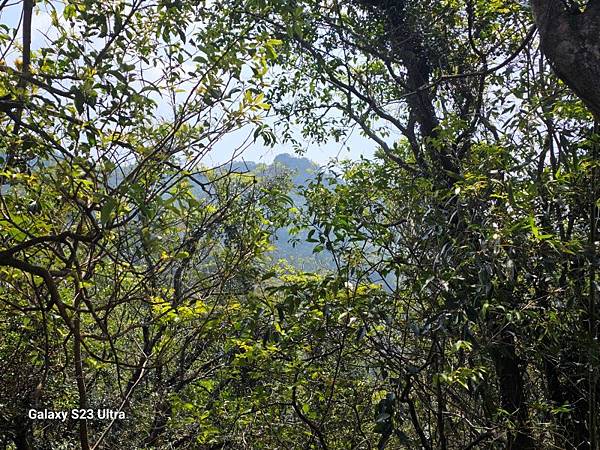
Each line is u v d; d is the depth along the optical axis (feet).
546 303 19.30
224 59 13.71
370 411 21.91
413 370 18.67
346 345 20.18
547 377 22.91
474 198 18.66
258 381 22.21
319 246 19.44
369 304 18.57
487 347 17.78
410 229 20.39
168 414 24.94
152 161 13.56
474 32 31.04
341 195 21.18
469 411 20.94
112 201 10.62
